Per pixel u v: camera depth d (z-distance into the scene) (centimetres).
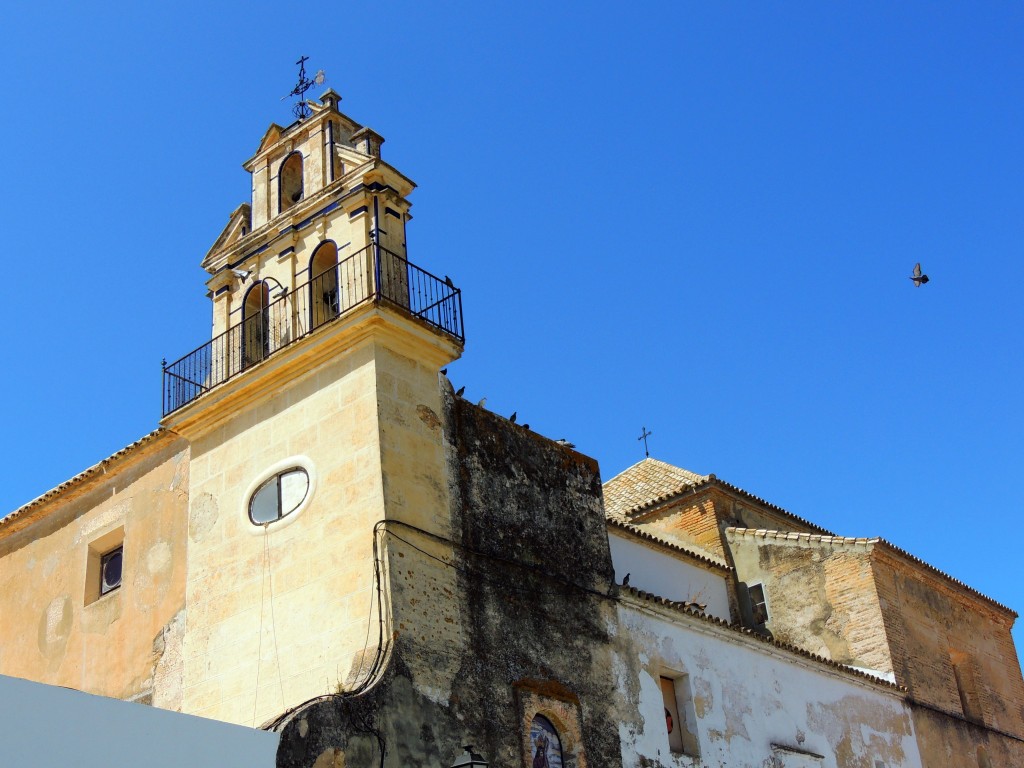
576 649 1961
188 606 1959
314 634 1748
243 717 1777
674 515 3178
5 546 2447
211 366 2097
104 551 2256
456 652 1745
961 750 2909
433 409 1925
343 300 1953
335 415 1873
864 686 2666
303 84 2277
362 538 1753
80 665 2136
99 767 1231
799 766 2323
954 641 3134
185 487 2080
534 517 2028
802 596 2952
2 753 1152
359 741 1534
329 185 2064
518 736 1773
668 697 2147
